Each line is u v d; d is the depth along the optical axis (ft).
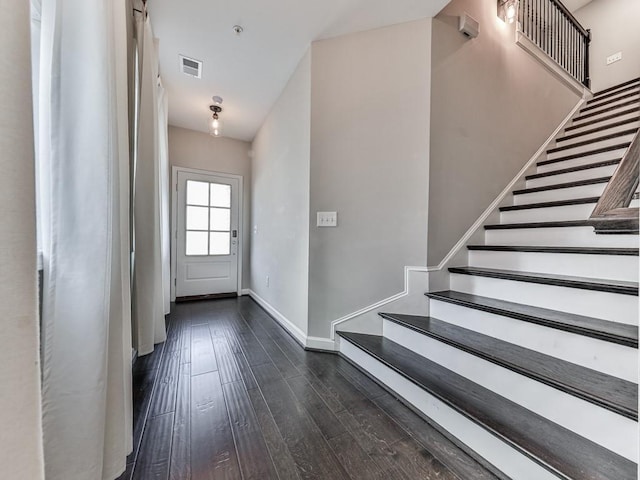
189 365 6.29
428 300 6.31
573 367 3.77
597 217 3.62
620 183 3.66
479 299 5.65
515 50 8.59
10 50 1.37
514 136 8.52
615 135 8.27
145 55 5.55
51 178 2.56
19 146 1.41
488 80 7.71
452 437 3.99
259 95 9.65
